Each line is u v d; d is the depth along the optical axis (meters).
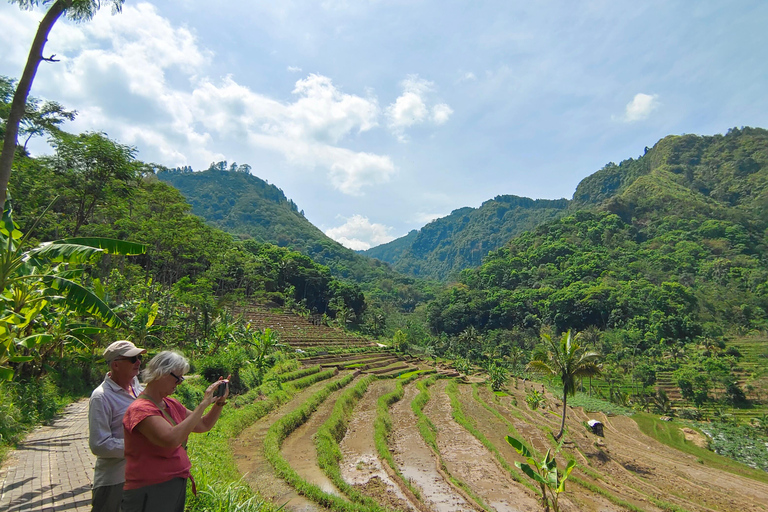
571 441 28.34
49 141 24.16
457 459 21.19
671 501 20.84
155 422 3.15
